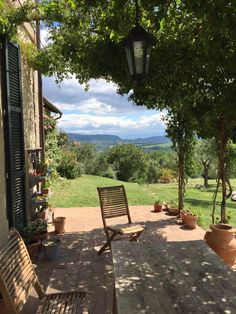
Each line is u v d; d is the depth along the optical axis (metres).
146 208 8.21
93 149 20.58
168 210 7.74
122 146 20.06
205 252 3.01
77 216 7.48
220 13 2.44
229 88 4.18
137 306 2.04
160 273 2.55
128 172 19.56
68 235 6.09
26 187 5.60
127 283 2.38
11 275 2.66
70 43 5.06
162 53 4.30
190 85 4.55
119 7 3.11
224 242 4.01
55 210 8.09
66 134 15.69
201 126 4.87
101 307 3.48
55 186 11.70
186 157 7.18
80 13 4.73
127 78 4.64
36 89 7.58
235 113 4.21
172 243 3.29
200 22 4.06
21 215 5.22
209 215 7.91
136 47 3.34
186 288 2.29
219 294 2.20
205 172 16.56
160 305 2.06
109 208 5.27
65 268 4.55
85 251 5.23
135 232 4.82
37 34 7.71
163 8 2.77
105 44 4.49
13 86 5.02
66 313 2.65
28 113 6.54
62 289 3.90
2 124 4.41
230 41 3.58
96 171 19.34
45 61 6.57
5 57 4.63
